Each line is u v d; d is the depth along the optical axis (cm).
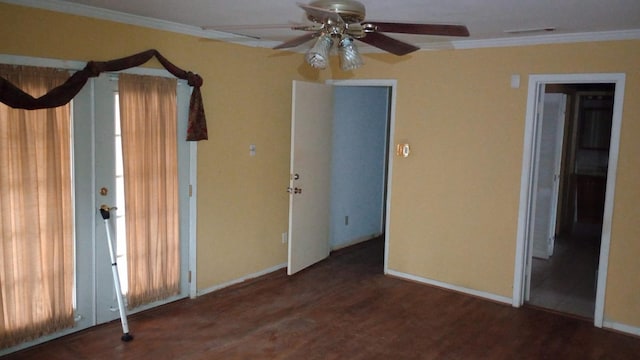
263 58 503
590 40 410
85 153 369
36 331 354
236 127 483
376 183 700
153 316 419
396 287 510
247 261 514
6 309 337
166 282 438
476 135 477
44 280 354
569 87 694
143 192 406
